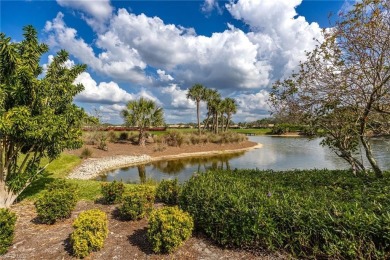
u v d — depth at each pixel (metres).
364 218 3.34
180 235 4.07
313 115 6.05
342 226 3.37
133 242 4.42
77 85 7.39
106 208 6.24
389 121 5.19
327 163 18.59
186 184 5.71
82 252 3.91
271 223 3.77
